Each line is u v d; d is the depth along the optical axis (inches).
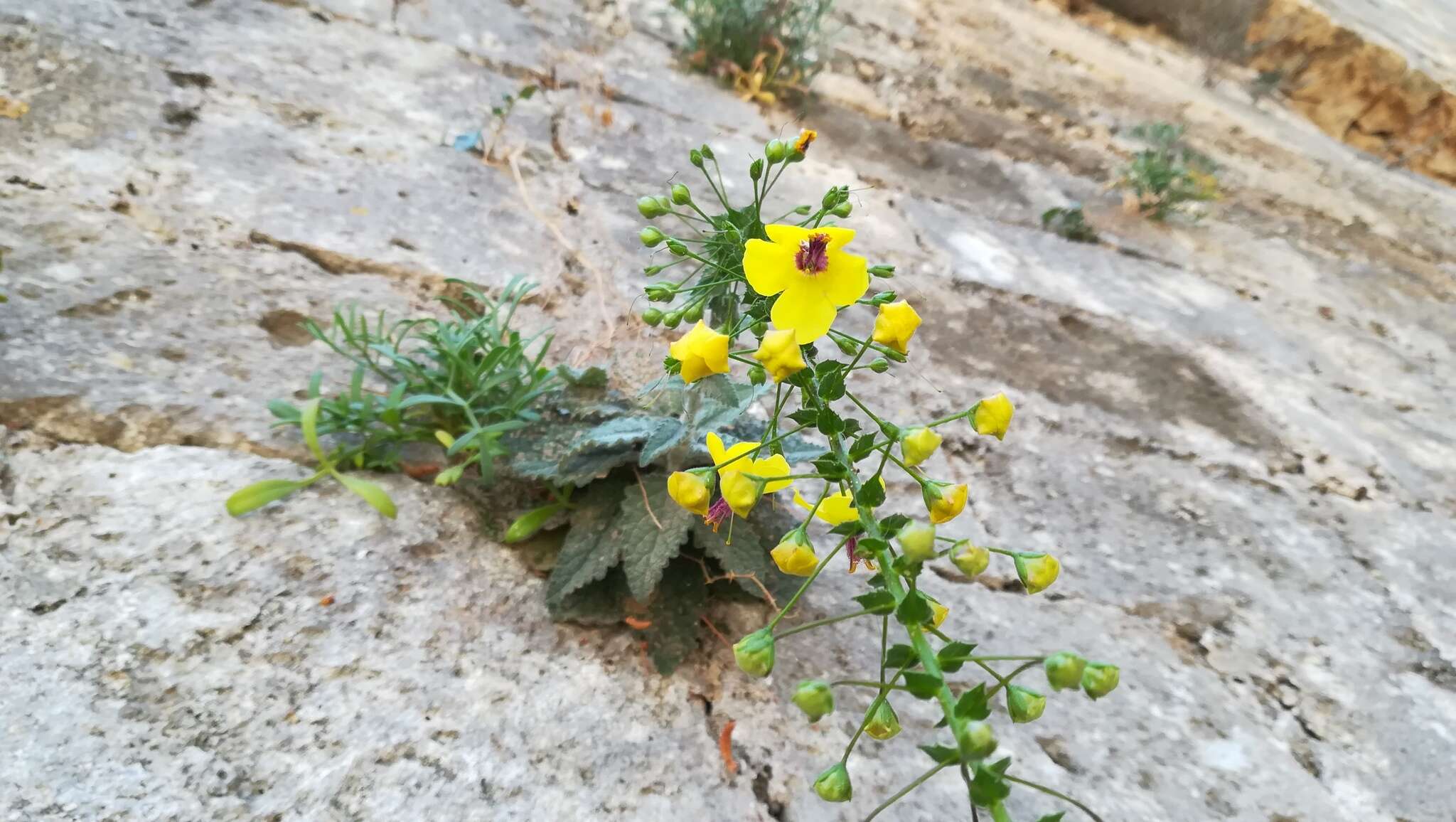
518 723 8.9
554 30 23.8
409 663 9.1
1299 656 13.1
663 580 10.4
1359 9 48.6
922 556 5.6
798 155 8.1
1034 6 43.4
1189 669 12.3
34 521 9.0
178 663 8.3
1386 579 15.3
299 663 8.7
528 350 13.6
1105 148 30.7
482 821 8.0
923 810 9.3
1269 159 35.5
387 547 10.1
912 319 6.8
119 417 10.3
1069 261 22.8
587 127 20.1
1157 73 40.3
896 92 29.0
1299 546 15.5
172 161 14.3
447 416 11.3
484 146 17.9
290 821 7.6
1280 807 10.6
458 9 22.6
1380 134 44.0
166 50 16.6
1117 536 14.6
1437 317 26.6
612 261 16.2
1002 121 29.9
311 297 13.0
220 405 10.9
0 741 7.3
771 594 10.2
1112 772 10.5
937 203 23.5
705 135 21.9
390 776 8.1
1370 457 18.7
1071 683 5.5
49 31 15.6
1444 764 11.8
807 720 9.9
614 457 10.2
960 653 5.8
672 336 14.9
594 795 8.5
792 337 6.2
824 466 6.6
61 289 11.4
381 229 14.7
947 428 15.6
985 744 5.0
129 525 9.3
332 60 18.6
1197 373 19.9
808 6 26.1
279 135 15.9
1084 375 18.6
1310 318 24.2
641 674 9.8
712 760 9.2
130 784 7.4
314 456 10.8
